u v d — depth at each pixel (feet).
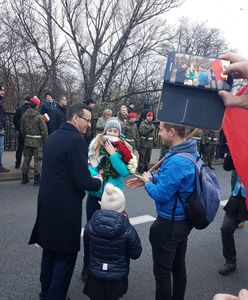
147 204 20.92
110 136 11.61
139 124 33.14
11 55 53.52
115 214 9.20
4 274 12.01
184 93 4.41
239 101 4.15
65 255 9.62
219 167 37.40
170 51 4.48
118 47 52.31
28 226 16.40
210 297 11.45
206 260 14.05
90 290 9.51
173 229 8.84
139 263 13.37
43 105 30.35
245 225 18.58
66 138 9.29
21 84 56.75
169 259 9.03
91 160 11.44
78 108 9.55
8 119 35.35
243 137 6.27
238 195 12.51
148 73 67.51
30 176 26.35
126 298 11.08
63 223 9.27
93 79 51.44
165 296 9.13
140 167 31.22
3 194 21.59
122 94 60.59
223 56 4.43
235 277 12.83
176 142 8.87
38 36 51.08
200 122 4.39
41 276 10.14
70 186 9.28
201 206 8.54
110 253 9.09
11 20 49.73
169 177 8.50
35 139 23.52
